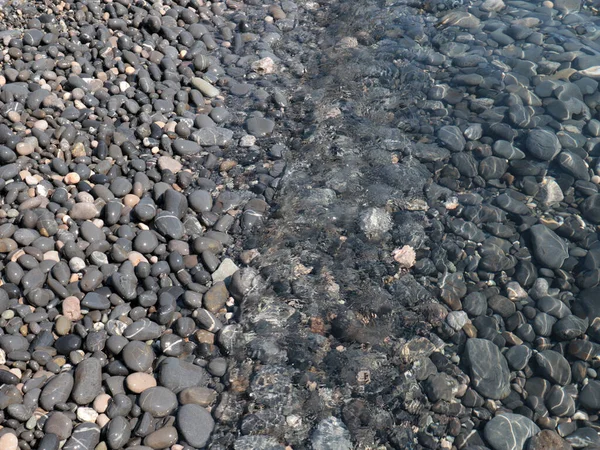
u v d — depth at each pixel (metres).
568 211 0.91
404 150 1.02
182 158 1.01
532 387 0.72
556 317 0.79
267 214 0.92
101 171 0.95
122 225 0.87
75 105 1.04
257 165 1.00
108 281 0.80
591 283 0.82
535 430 0.69
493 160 0.99
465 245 0.88
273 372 0.73
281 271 0.84
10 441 0.64
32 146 0.94
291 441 0.67
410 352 0.76
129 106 1.05
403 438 0.68
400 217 0.92
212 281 0.83
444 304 0.81
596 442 0.67
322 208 0.93
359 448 0.67
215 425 0.68
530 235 0.88
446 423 0.69
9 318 0.76
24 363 0.71
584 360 0.74
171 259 0.83
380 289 0.83
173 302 0.79
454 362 0.75
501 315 0.79
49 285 0.79
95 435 0.66
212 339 0.76
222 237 0.88
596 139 1.01
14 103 1.01
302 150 1.02
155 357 0.75
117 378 0.71
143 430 0.66
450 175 0.98
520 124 1.05
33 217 0.85
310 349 0.76
